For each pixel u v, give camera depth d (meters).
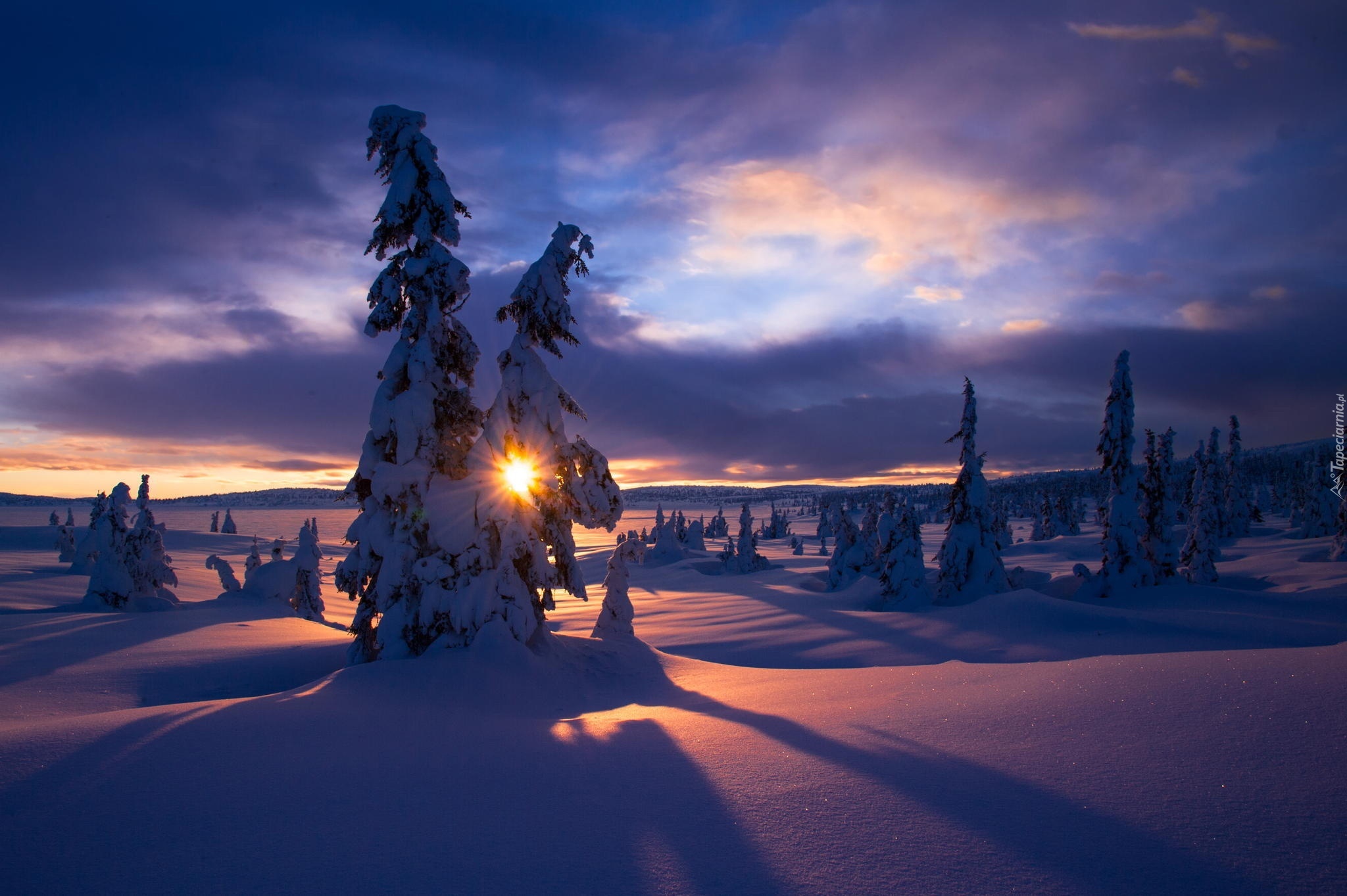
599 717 7.52
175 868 3.38
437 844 3.61
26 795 4.39
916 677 8.29
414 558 11.51
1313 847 2.93
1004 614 20.53
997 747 4.62
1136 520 27.75
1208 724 4.52
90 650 13.57
